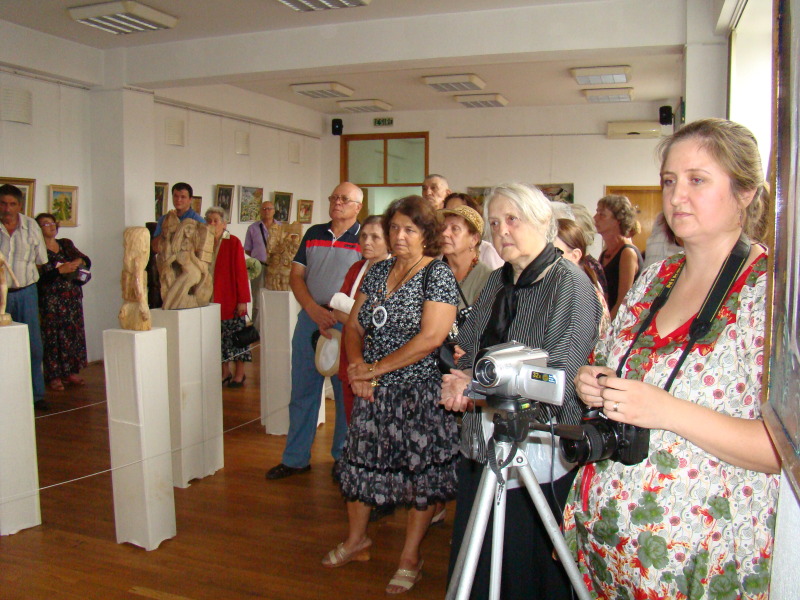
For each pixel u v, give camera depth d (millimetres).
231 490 3627
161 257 3672
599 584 1330
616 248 3936
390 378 2547
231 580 2695
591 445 1130
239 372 6008
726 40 4555
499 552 1375
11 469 3082
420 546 2953
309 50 6027
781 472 1018
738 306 1149
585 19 5133
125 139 6887
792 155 823
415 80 8266
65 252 5926
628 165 9617
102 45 6688
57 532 3109
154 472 2951
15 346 3064
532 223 1896
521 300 1933
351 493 2604
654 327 1286
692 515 1155
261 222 8539
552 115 9867
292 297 4602
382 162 10805
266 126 9609
